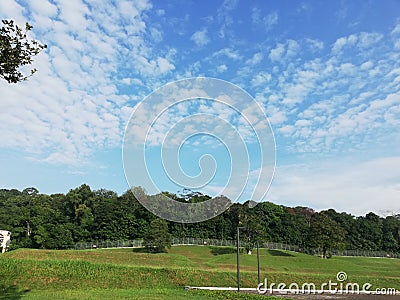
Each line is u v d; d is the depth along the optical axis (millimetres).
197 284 39594
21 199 93750
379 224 100750
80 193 83375
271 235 87750
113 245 72375
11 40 12375
